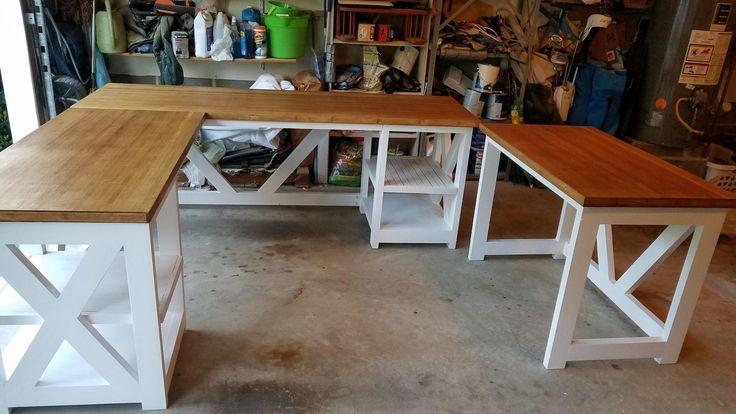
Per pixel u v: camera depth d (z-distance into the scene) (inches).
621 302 103.2
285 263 117.1
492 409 79.7
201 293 103.9
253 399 78.7
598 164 91.5
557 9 177.6
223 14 152.9
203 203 140.8
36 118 140.7
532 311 105.3
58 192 65.4
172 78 150.6
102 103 110.1
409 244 129.6
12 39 133.3
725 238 143.6
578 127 117.4
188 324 94.3
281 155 159.8
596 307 108.6
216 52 150.6
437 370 87.0
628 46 184.1
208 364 84.9
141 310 68.4
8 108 139.2
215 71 166.6
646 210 79.2
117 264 80.6
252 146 157.8
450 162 130.3
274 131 153.1
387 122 115.2
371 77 160.1
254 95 127.1
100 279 65.6
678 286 87.7
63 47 141.2
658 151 172.4
